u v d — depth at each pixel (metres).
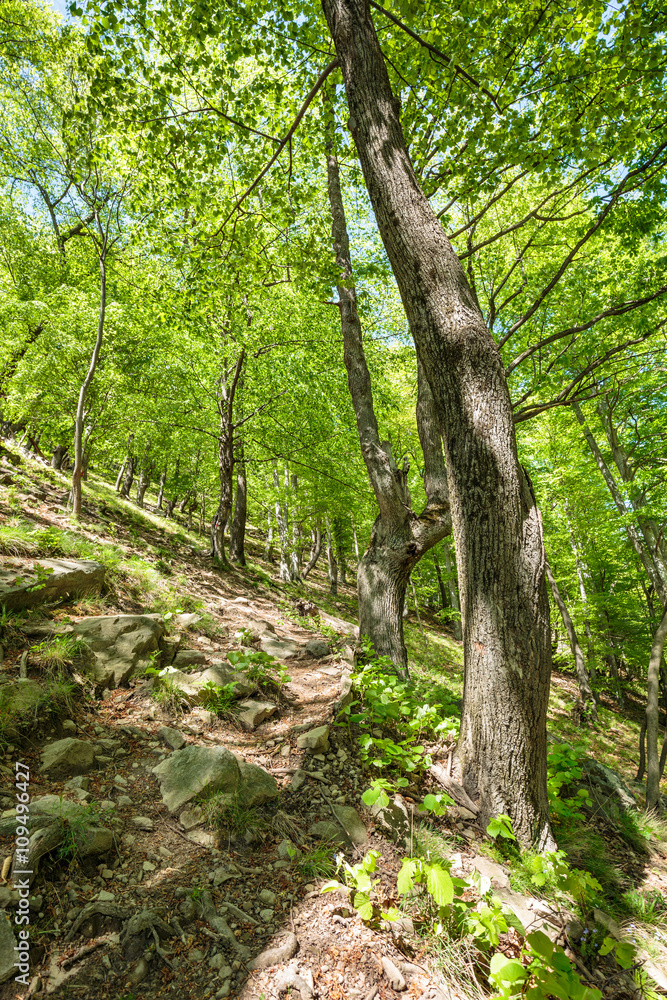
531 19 4.80
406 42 5.41
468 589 3.49
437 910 2.47
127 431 12.23
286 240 6.50
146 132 5.78
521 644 3.31
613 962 2.59
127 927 2.09
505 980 2.03
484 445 3.41
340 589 25.52
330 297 6.76
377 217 3.76
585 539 16.12
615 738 14.05
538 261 9.58
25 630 3.89
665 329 9.50
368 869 2.46
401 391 15.96
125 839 2.54
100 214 7.87
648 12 4.41
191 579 9.23
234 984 1.97
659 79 4.91
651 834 4.08
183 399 11.73
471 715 3.44
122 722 3.52
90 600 4.96
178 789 2.93
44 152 8.37
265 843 2.80
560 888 2.71
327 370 12.17
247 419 12.66
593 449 13.75
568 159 5.94
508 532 3.37
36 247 11.62
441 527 6.00
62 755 2.86
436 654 13.73
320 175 11.47
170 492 26.03
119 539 9.04
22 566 4.79
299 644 6.69
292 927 2.29
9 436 12.16
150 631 4.40
